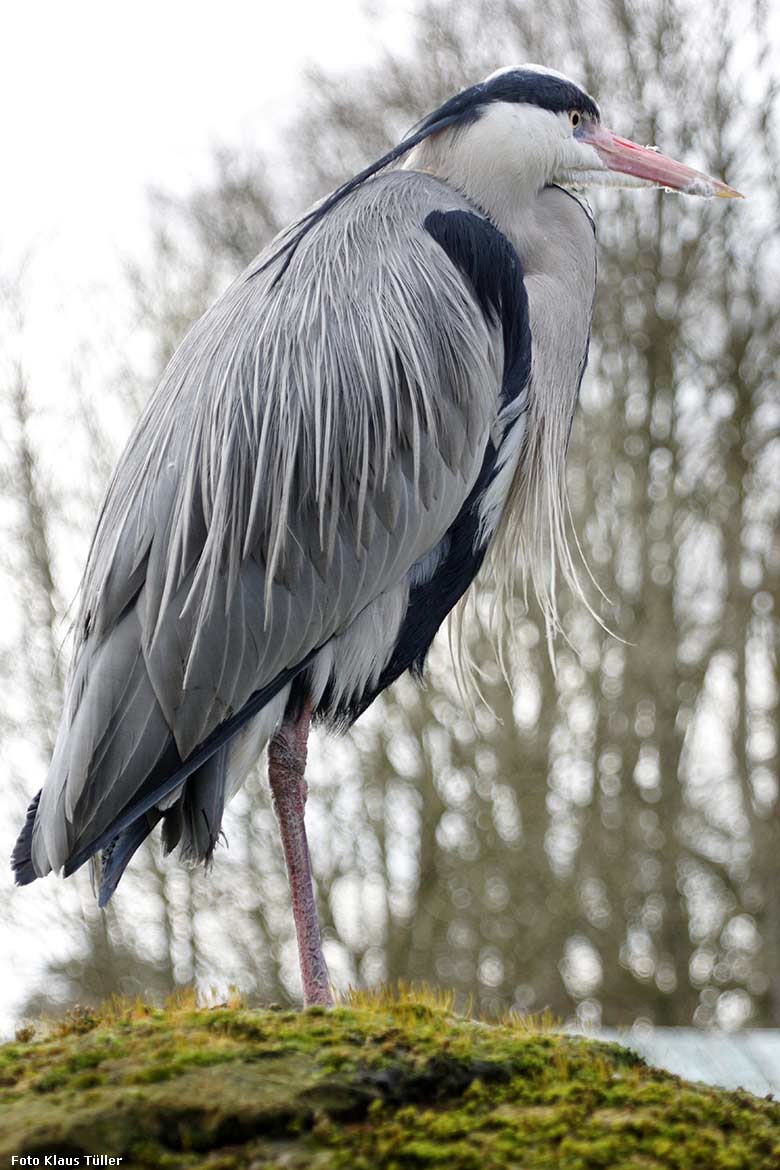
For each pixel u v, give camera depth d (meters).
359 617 6.51
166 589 5.99
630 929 22.47
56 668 21.80
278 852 21.50
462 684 8.44
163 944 21.48
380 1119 4.43
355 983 21.78
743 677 22.97
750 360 23.81
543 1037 5.12
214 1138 4.27
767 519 23.38
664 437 23.70
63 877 5.76
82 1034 5.05
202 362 6.54
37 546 22.33
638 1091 4.70
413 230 6.82
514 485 7.64
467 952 22.20
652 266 23.98
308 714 6.37
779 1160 4.28
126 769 5.85
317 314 6.48
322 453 6.28
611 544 23.08
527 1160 4.22
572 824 22.50
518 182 7.45
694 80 23.80
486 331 6.77
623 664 22.48
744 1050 7.71
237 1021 5.01
